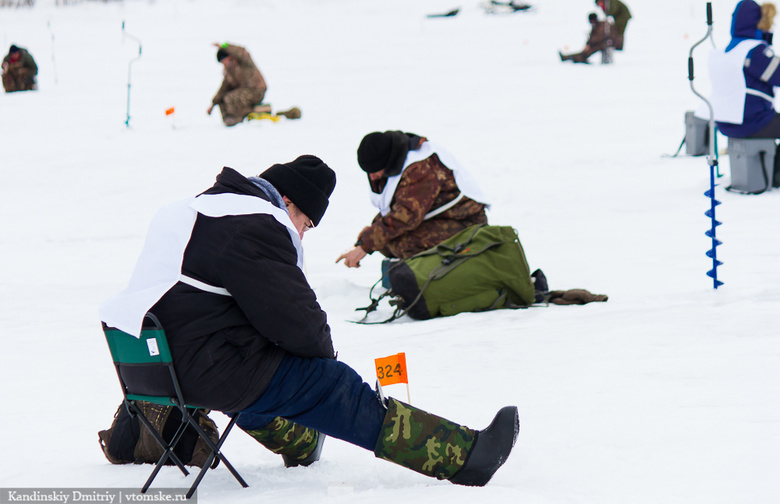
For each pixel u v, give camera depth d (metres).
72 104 46.47
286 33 87.69
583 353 10.02
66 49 76.19
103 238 21.14
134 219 23.36
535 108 41.03
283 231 6.07
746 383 8.37
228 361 5.86
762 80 21.45
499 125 36.50
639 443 6.96
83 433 7.99
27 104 46.62
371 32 88.25
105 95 50.00
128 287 6.06
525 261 13.27
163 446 6.34
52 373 10.34
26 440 7.78
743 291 12.66
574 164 28.17
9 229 22.25
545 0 116.25
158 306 5.88
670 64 58.06
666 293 13.34
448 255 13.24
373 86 50.41
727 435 6.98
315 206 6.49
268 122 39.44
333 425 6.14
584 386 8.71
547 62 60.94
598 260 16.36
